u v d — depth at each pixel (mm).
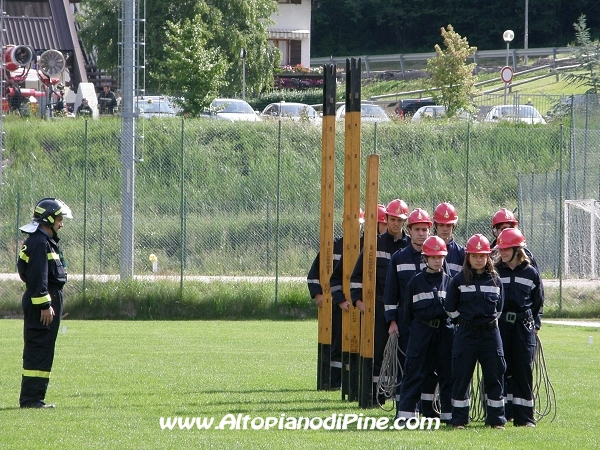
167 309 75625
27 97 126000
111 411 32938
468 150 82625
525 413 31656
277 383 41188
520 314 31844
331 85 39594
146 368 45188
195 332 64062
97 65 161875
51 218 33562
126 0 78688
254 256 86375
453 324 31297
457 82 135125
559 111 120812
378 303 35688
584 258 87625
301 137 104375
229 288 76875
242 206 93562
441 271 31625
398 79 198125
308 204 94812
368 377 34594
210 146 102125
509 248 31844
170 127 103250
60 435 28172
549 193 90938
